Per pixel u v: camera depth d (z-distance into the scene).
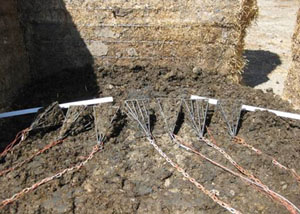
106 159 2.38
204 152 2.47
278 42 5.41
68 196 2.08
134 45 3.48
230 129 2.63
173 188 2.17
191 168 2.33
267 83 3.90
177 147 2.53
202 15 3.30
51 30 3.38
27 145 2.46
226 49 3.43
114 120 2.63
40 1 3.23
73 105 2.74
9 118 2.74
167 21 3.35
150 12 3.31
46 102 3.05
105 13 3.32
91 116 2.71
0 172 2.24
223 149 2.49
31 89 3.31
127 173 2.28
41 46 3.45
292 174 2.25
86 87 3.29
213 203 2.04
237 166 2.31
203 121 2.73
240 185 2.19
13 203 2.01
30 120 2.74
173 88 3.26
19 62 3.23
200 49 3.47
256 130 2.67
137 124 2.69
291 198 2.08
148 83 3.37
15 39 3.15
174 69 3.46
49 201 2.04
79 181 2.19
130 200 2.06
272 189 2.15
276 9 8.00
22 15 3.26
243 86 3.42
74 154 2.40
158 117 2.81
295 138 2.58
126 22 3.36
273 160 2.36
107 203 2.03
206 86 3.33
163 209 2.02
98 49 3.50
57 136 2.57
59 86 3.33
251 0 3.27
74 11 3.30
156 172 2.28
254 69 4.30
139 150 2.48
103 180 2.21
